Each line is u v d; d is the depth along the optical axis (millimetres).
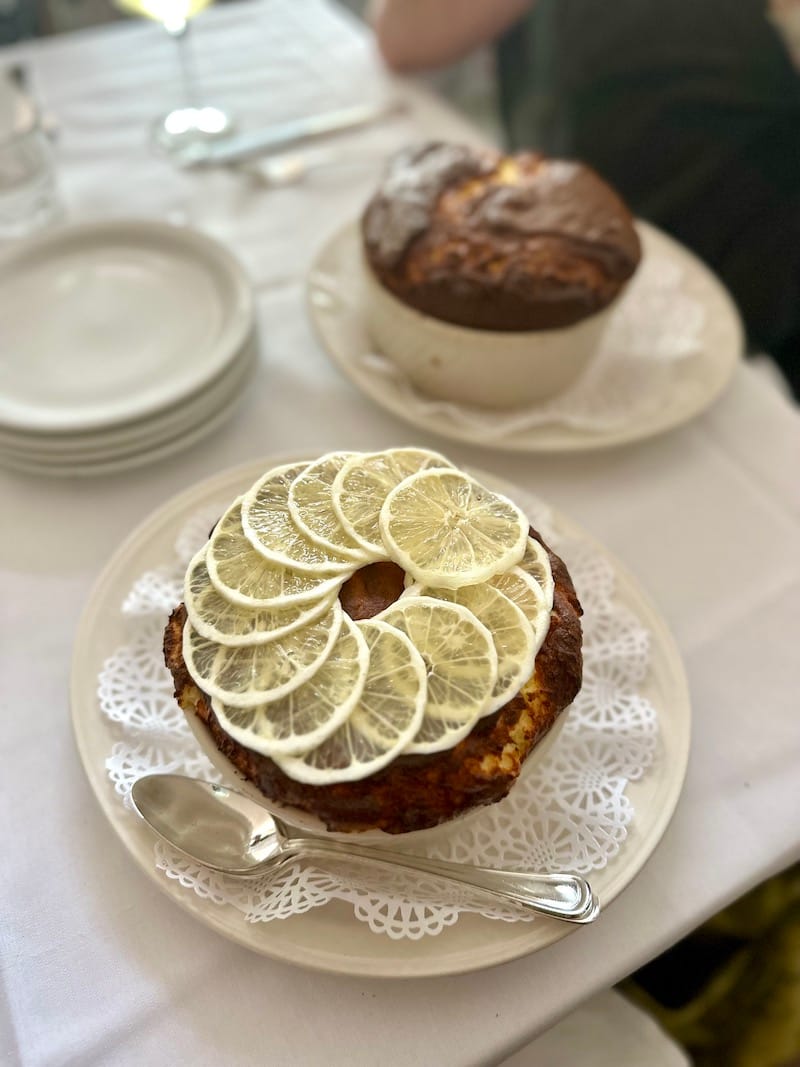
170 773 329
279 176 642
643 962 310
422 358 467
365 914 302
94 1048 280
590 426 469
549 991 298
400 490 328
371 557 314
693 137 826
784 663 396
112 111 706
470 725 279
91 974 295
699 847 335
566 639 322
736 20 766
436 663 291
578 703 362
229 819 316
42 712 365
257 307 550
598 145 851
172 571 385
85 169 654
